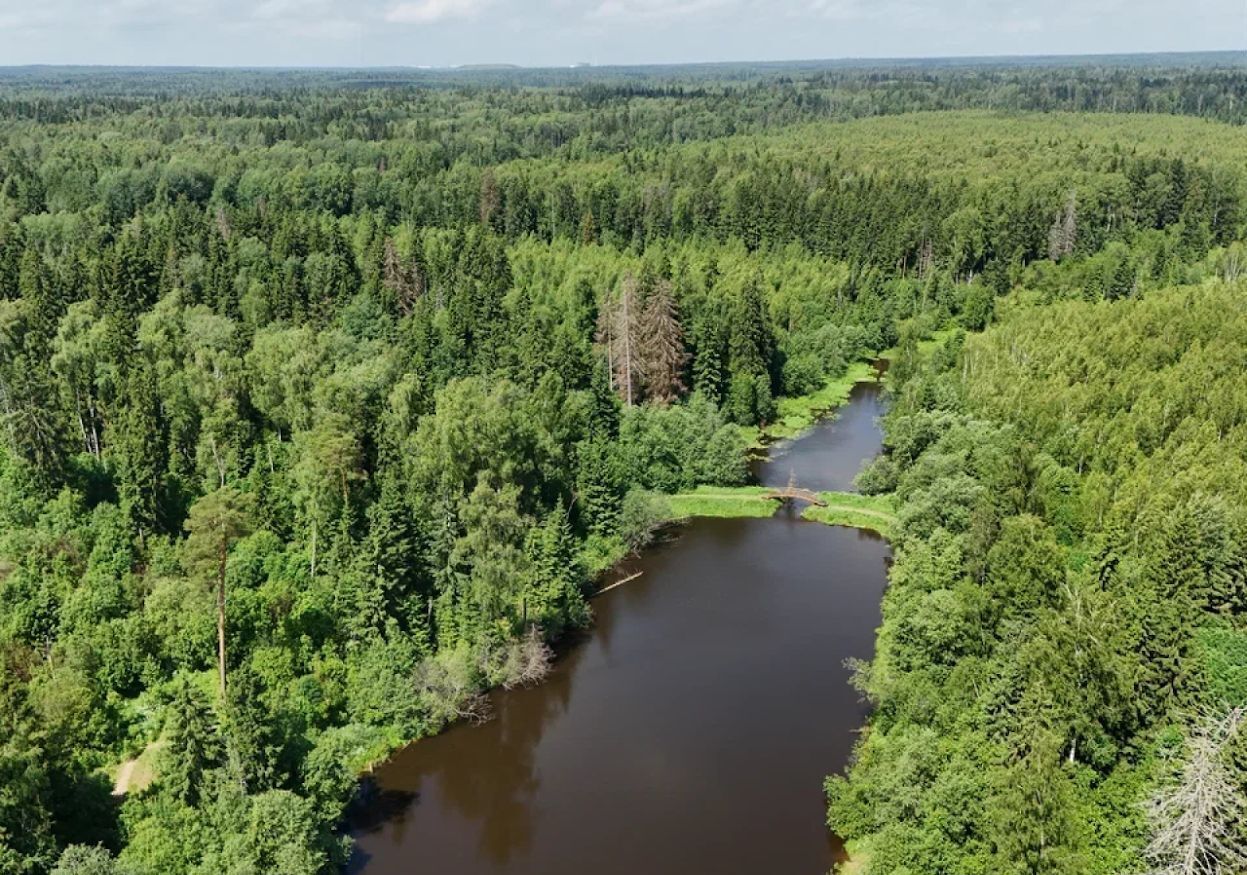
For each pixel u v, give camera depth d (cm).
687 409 13325
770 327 16050
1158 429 9900
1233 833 4825
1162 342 12269
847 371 17900
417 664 7869
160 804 6119
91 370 10594
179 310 13450
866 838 6344
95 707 7019
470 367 13650
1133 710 5756
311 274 15812
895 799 5959
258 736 6112
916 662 7181
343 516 8700
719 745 7462
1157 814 5088
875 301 19500
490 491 8431
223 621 7325
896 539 9444
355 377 10581
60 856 5488
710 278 18200
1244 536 7038
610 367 13988
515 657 8281
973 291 19338
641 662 8631
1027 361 12781
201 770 6141
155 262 15438
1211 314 12875
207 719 6159
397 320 15212
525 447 9825
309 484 8881
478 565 8150
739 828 6619
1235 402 9988
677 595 9844
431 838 6606
